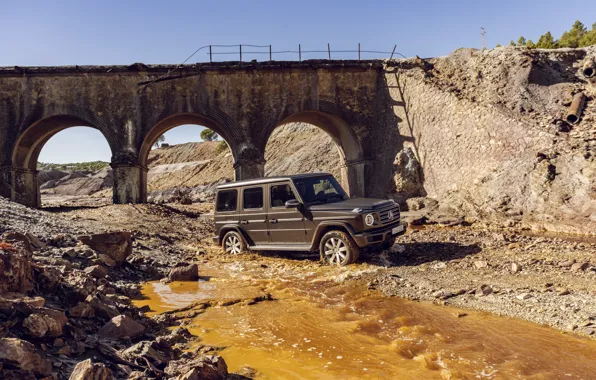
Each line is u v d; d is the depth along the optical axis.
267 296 6.14
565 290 5.57
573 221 13.23
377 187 24.14
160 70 23.36
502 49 20.39
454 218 16.47
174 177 64.75
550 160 14.87
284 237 9.07
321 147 42.34
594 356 3.76
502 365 3.60
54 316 3.68
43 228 9.28
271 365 3.70
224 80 23.81
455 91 20.31
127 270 7.87
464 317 4.99
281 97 24.14
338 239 8.27
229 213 10.24
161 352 3.78
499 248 9.23
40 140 25.09
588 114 16.73
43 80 22.80
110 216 15.87
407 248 9.70
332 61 24.25
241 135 23.78
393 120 23.66
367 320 4.98
